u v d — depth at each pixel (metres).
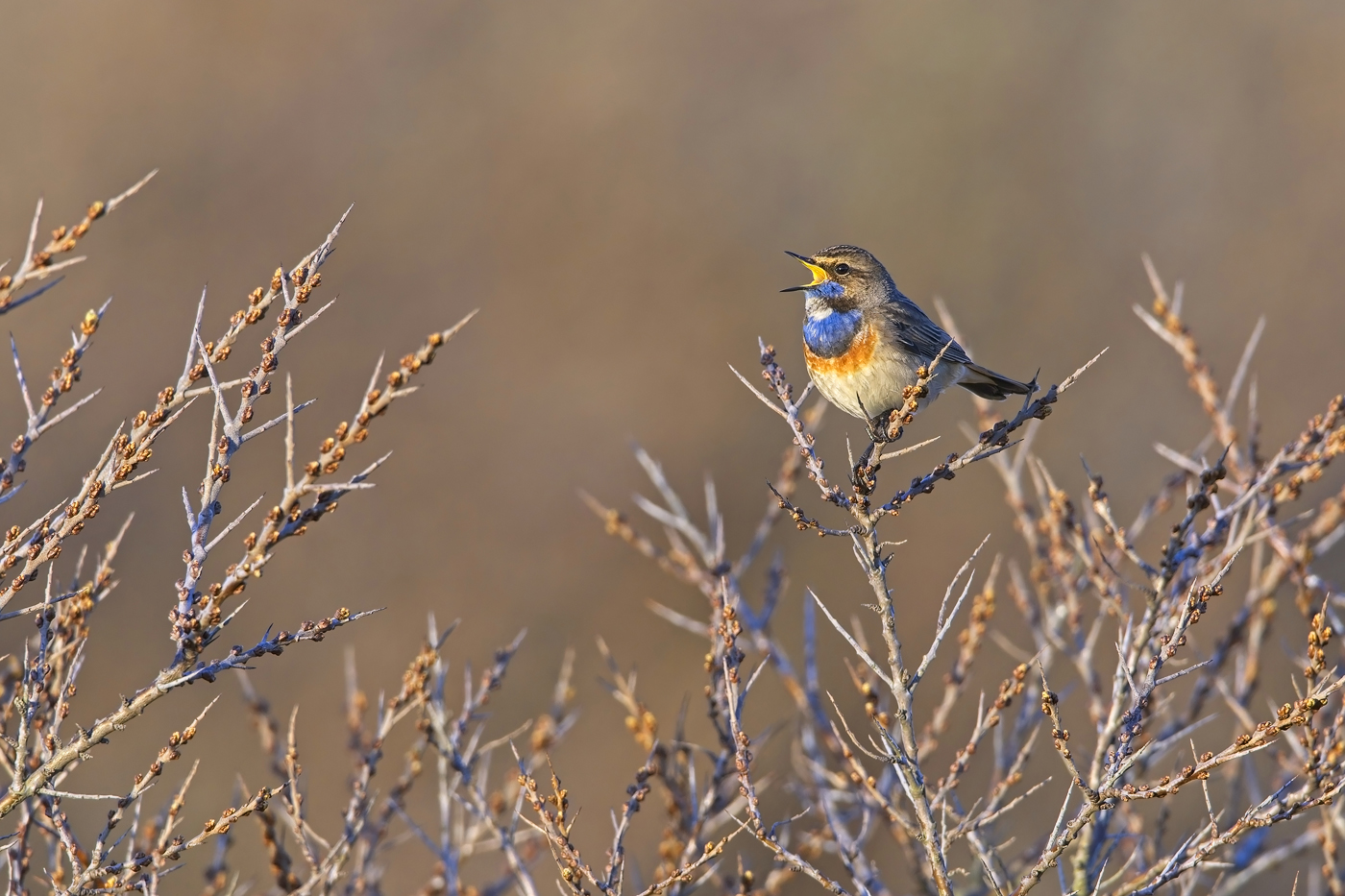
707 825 7.58
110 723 5.38
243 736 15.02
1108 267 22.44
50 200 19.86
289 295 5.45
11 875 6.17
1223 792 12.95
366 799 7.18
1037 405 6.20
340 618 5.44
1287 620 15.84
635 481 18.38
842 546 17.67
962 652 8.12
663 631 16.86
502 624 16.92
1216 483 6.54
